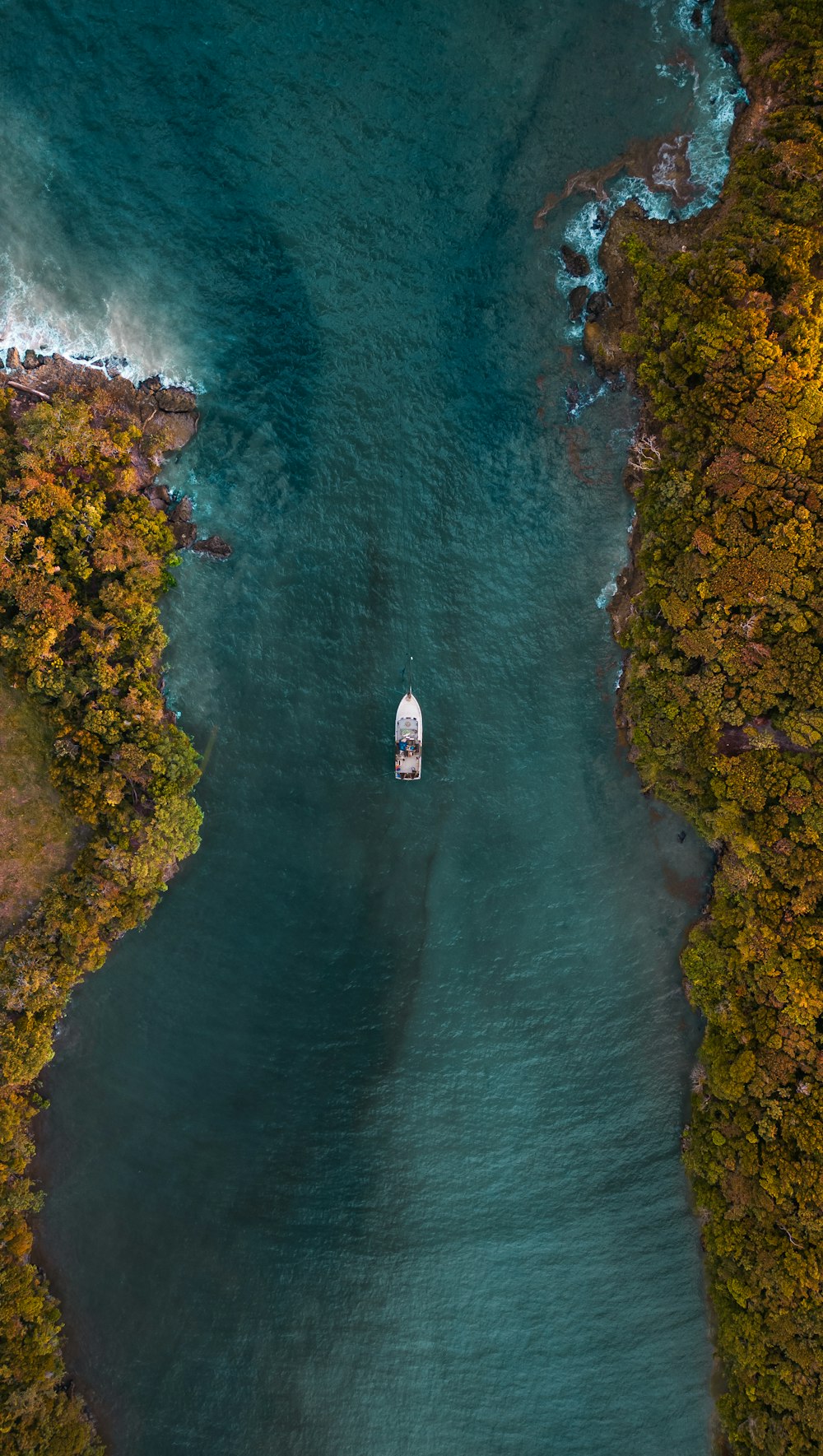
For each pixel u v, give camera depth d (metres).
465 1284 50.03
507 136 48.69
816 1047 43.81
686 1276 49.19
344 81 48.66
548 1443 49.03
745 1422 45.50
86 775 46.16
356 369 49.56
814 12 44.16
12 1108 47.44
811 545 43.16
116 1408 49.41
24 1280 47.47
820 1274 42.78
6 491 45.44
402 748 49.38
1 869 48.25
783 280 43.81
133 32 48.38
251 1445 49.16
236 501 50.12
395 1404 49.47
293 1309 49.94
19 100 48.56
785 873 44.53
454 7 48.25
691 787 47.25
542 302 49.31
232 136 48.84
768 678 44.00
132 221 49.09
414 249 49.28
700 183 47.69
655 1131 50.16
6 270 49.06
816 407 42.34
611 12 47.97
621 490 49.78
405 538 50.12
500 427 49.84
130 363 49.25
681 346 44.94
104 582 47.22
